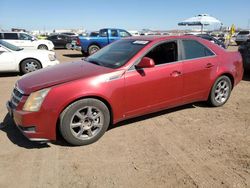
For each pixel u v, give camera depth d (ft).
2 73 32.24
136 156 11.99
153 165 11.28
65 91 11.94
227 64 17.57
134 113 14.16
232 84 18.58
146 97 14.26
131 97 13.74
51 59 31.50
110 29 56.24
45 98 11.74
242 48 29.53
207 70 16.55
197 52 16.35
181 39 15.78
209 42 17.30
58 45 85.92
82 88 12.23
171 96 15.29
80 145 12.86
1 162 11.44
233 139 13.64
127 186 9.95
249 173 10.74
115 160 11.67
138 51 14.23
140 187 9.90
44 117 11.77
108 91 12.89
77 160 11.66
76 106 12.19
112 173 10.73
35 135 11.91
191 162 11.51
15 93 13.05
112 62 14.25
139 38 16.14
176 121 15.85
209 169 11.00
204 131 14.53
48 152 12.28
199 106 18.39
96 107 12.75
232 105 18.84
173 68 14.99
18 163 11.38
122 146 12.87
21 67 30.27
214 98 17.70
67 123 12.17
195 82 16.15
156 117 16.42
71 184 10.06
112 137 13.79
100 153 12.25
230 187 9.89
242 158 11.84
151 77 14.19
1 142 13.19
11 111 12.81
